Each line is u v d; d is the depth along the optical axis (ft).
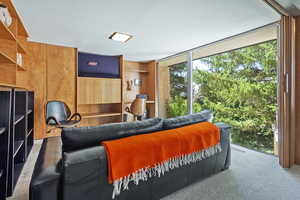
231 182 5.82
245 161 7.66
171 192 5.04
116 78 14.80
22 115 7.23
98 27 8.27
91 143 3.92
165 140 4.75
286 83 6.86
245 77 10.11
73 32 8.93
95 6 6.23
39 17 7.12
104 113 14.03
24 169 6.89
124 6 6.24
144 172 4.31
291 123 7.02
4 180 4.86
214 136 6.08
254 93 9.63
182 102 14.14
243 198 4.92
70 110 11.60
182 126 5.90
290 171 6.61
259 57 9.42
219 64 11.60
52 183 3.16
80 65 13.46
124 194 4.05
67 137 3.60
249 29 8.51
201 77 12.65
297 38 7.11
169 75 15.62
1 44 6.85
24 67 9.95
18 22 7.61
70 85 11.90
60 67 11.48
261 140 9.28
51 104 10.50
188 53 12.64
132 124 4.68
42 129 10.78
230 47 10.94
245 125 10.06
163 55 14.29
